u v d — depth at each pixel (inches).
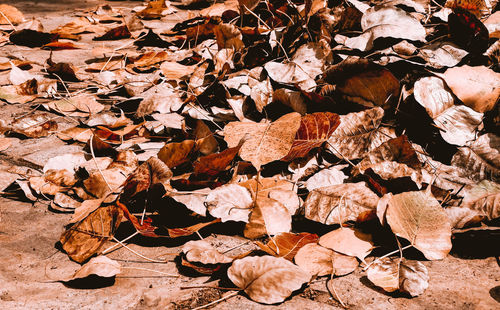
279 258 44.1
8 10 91.0
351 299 43.5
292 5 64.1
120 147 52.2
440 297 43.6
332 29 59.4
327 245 45.5
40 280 44.2
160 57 68.1
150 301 43.4
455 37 55.1
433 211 46.0
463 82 51.6
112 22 100.3
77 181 49.4
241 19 66.0
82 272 43.9
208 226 47.4
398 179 47.9
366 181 48.7
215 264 44.6
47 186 49.1
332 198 47.4
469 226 46.5
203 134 51.1
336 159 51.0
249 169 49.9
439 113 51.0
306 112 52.7
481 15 58.7
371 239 46.0
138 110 55.4
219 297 43.6
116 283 44.3
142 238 46.8
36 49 77.5
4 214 47.8
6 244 45.9
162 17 103.4
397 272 44.4
